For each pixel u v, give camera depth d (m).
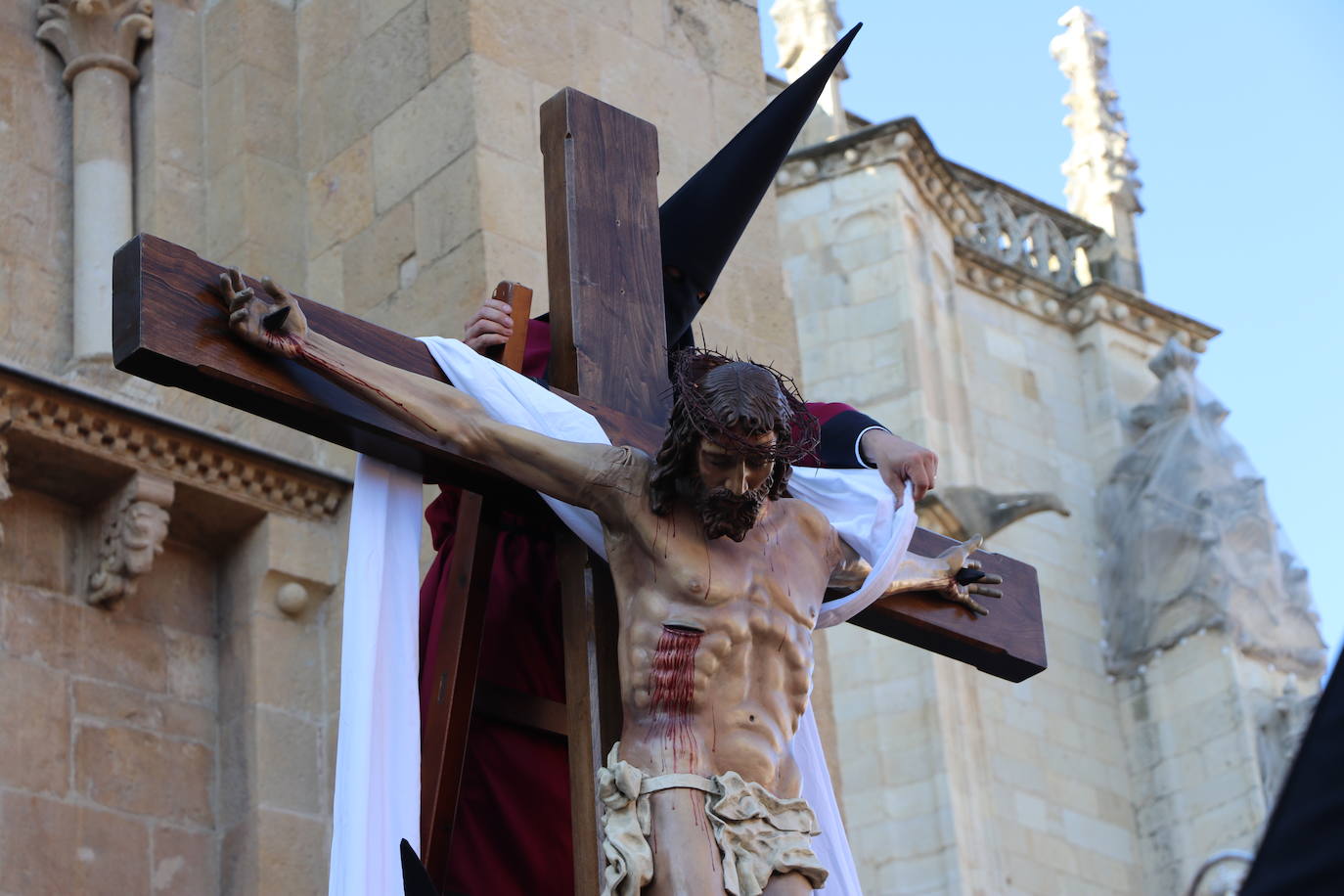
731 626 5.06
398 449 5.26
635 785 4.91
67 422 7.95
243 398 5.09
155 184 9.11
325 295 8.85
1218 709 16.38
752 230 9.25
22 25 9.28
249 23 9.32
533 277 8.38
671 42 9.35
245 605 8.33
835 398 16.31
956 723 15.23
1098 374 17.95
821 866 4.93
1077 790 16.06
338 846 4.95
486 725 5.88
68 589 8.05
